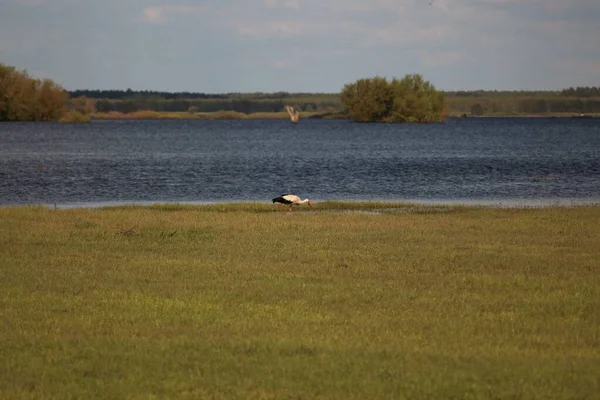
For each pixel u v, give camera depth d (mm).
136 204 135250
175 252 81688
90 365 45656
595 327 54344
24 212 111438
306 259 77812
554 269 73562
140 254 80438
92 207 130875
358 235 92812
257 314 57219
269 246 85062
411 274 71188
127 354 47500
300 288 65438
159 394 41438
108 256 79312
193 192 158625
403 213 117188
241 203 131750
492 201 142500
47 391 41781
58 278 68938
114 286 66125
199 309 58500
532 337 51656
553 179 186000
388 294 63531
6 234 91625
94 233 93062
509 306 59969
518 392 41531
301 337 51094
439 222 104500
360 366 45438
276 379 43344
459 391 41719
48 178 182875
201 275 70438
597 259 78312
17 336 51344
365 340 50500
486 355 47750
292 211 121812
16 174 191625
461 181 181625
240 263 75812
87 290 64750
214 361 46312
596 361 46844
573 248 84500
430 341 50625
